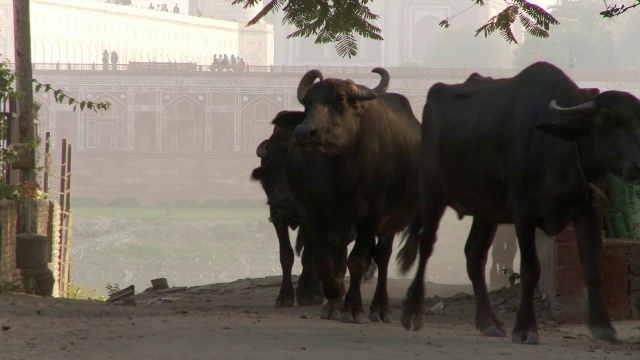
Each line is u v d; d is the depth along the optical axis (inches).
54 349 936.9
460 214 1139.9
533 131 982.4
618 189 1472.7
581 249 998.4
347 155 1236.5
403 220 1382.9
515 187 996.6
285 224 1729.8
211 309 1694.1
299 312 1612.9
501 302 1672.0
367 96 1206.9
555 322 1459.2
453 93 1139.9
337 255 1295.5
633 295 1462.8
